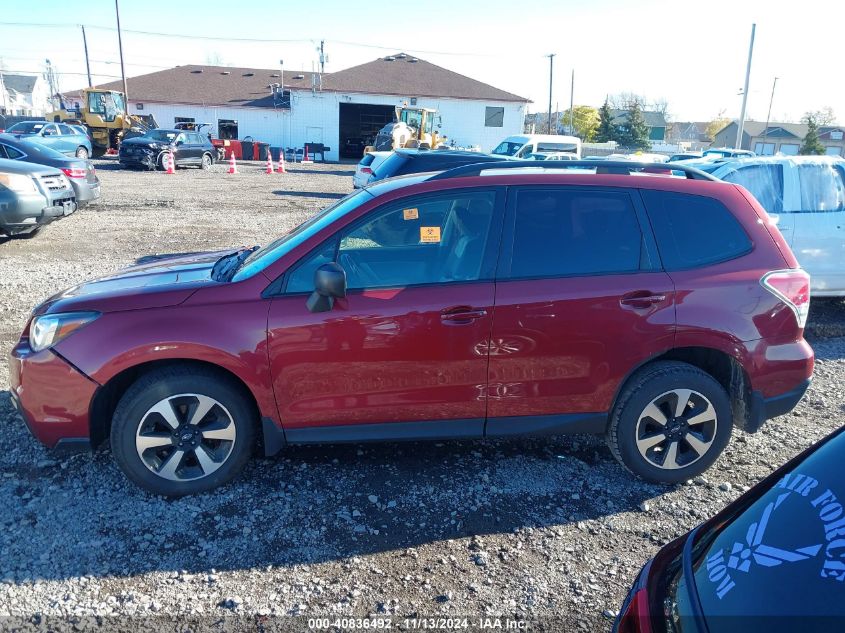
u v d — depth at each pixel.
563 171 3.99
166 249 10.73
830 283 7.26
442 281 3.70
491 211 3.80
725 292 3.79
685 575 1.75
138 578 3.04
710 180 4.08
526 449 4.41
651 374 3.81
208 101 45.09
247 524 3.47
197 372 3.59
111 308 3.56
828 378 5.96
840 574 1.47
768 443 4.62
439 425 3.80
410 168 10.90
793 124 94.31
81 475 3.88
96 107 33.69
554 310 3.67
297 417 3.68
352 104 45.72
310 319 3.55
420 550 3.32
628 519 3.64
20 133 25.22
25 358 3.58
